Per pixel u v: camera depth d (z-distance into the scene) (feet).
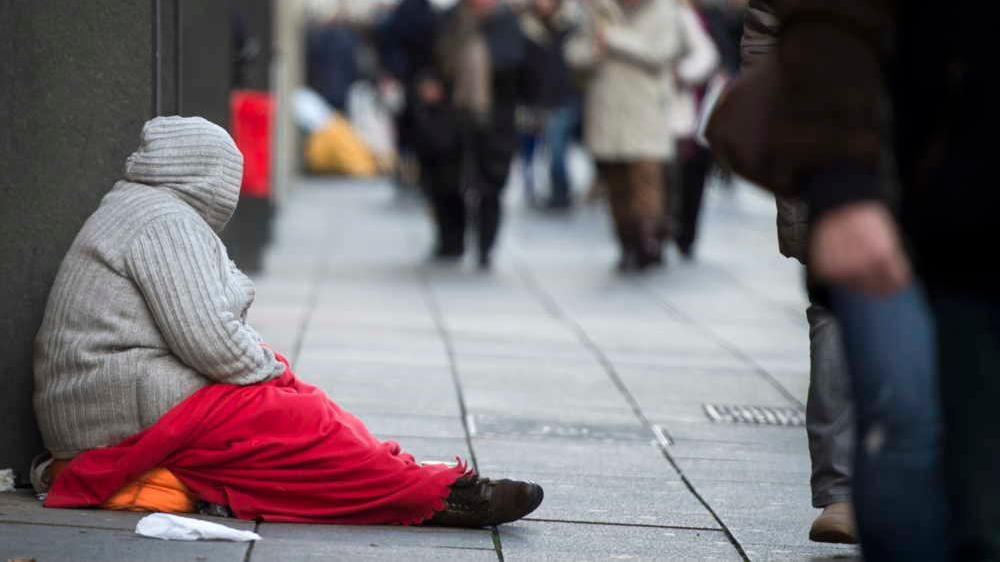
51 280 40.78
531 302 89.97
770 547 38.65
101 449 37.99
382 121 219.41
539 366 66.95
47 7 40.70
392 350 68.90
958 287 22.27
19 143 40.37
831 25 22.36
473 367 65.51
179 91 43.21
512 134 106.32
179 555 34.53
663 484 45.60
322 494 38.06
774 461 49.73
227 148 39.19
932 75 22.30
